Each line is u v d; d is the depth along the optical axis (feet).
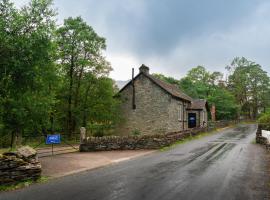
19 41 48.29
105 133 123.44
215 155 63.77
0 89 51.01
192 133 111.96
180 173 44.21
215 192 33.30
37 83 56.54
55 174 44.98
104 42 115.14
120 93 124.47
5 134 79.51
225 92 232.94
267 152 68.28
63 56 108.68
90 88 117.39
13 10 50.70
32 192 34.47
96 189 35.24
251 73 307.17
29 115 63.98
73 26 109.29
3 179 37.04
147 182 38.50
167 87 127.03
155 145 78.74
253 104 311.47
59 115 111.34
